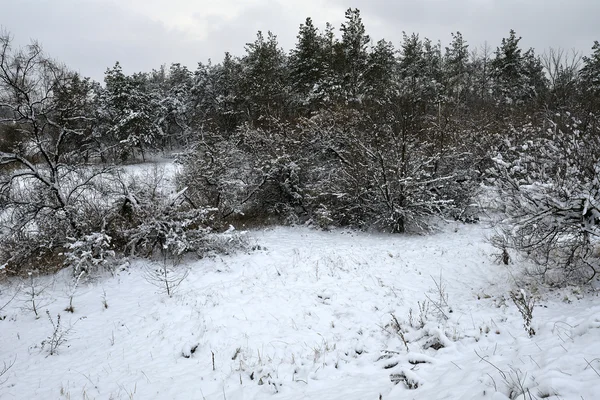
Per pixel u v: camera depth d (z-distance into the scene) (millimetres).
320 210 16984
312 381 5402
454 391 3949
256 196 19594
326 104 25891
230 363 6250
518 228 7520
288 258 12070
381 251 12859
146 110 36312
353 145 18062
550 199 7309
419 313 7488
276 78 32844
